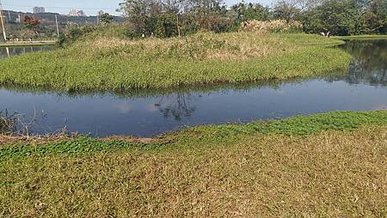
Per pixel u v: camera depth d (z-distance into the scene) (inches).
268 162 257.4
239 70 625.6
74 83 567.5
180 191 219.6
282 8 1871.3
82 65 649.6
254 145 293.9
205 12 1349.7
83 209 199.8
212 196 213.5
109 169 250.8
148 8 1198.9
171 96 548.4
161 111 467.2
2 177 237.3
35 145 295.6
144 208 201.3
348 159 259.6
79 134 347.9
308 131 327.3
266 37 968.3
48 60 725.3
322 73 698.2
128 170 249.3
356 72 747.4
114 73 595.8
